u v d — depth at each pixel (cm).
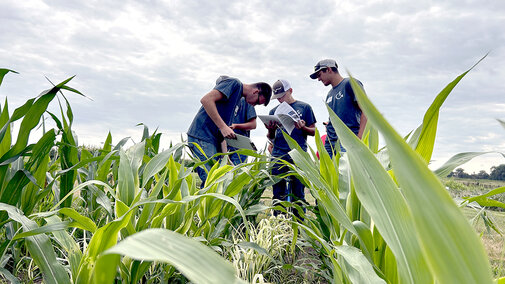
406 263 47
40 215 92
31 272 131
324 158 142
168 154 134
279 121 387
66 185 157
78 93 130
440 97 75
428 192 26
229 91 337
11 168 135
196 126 337
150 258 21
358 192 59
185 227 131
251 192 251
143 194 161
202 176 297
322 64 408
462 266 26
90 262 77
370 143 145
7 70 116
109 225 76
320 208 144
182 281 130
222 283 21
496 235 226
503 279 44
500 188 90
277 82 472
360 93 28
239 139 303
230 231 195
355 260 68
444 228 26
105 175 167
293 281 165
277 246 191
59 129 154
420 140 85
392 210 49
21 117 120
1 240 147
